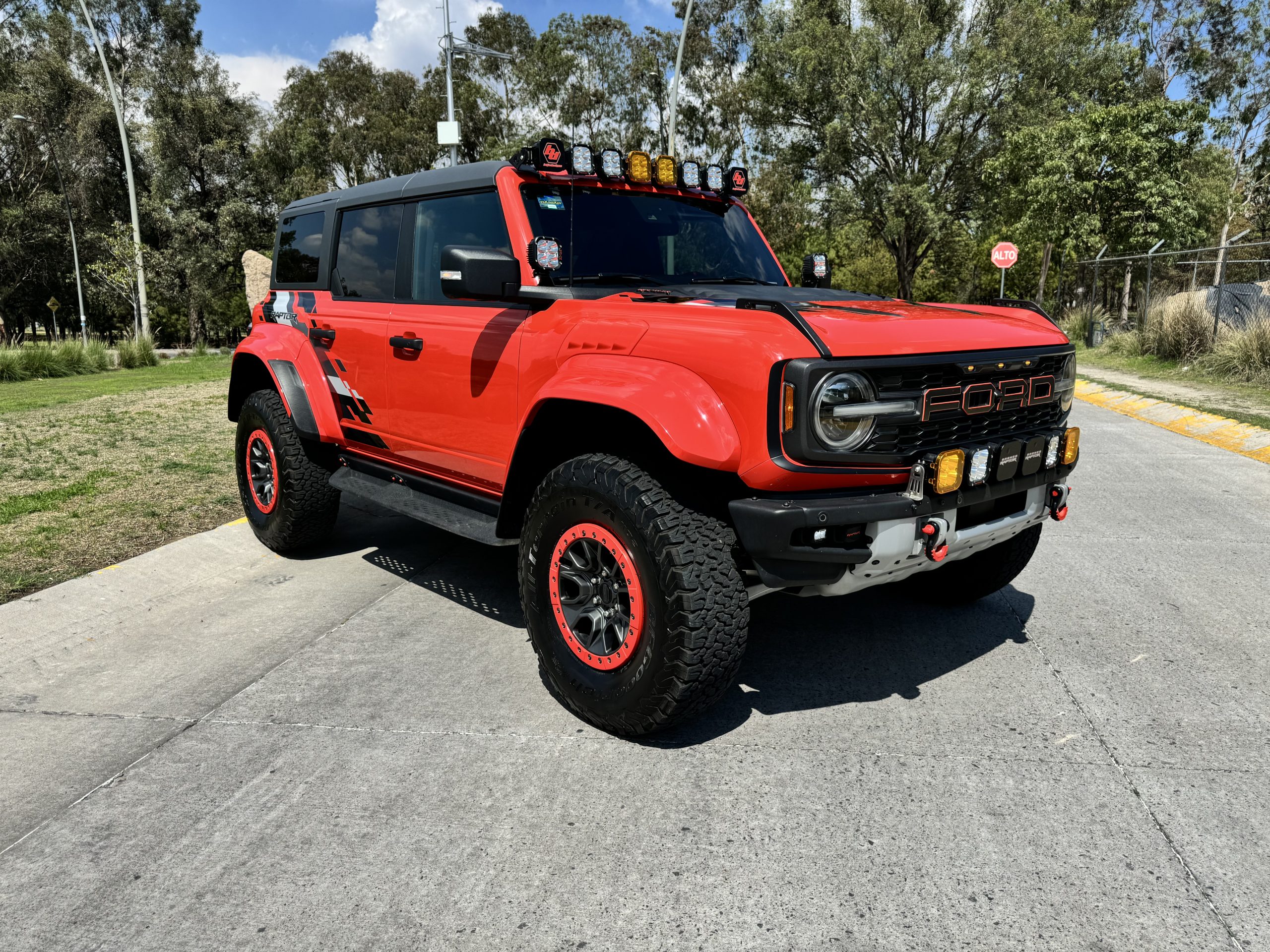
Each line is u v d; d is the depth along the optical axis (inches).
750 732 119.3
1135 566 189.2
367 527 227.1
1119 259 762.2
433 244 156.3
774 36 1520.7
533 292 133.5
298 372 185.5
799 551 104.0
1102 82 1414.9
